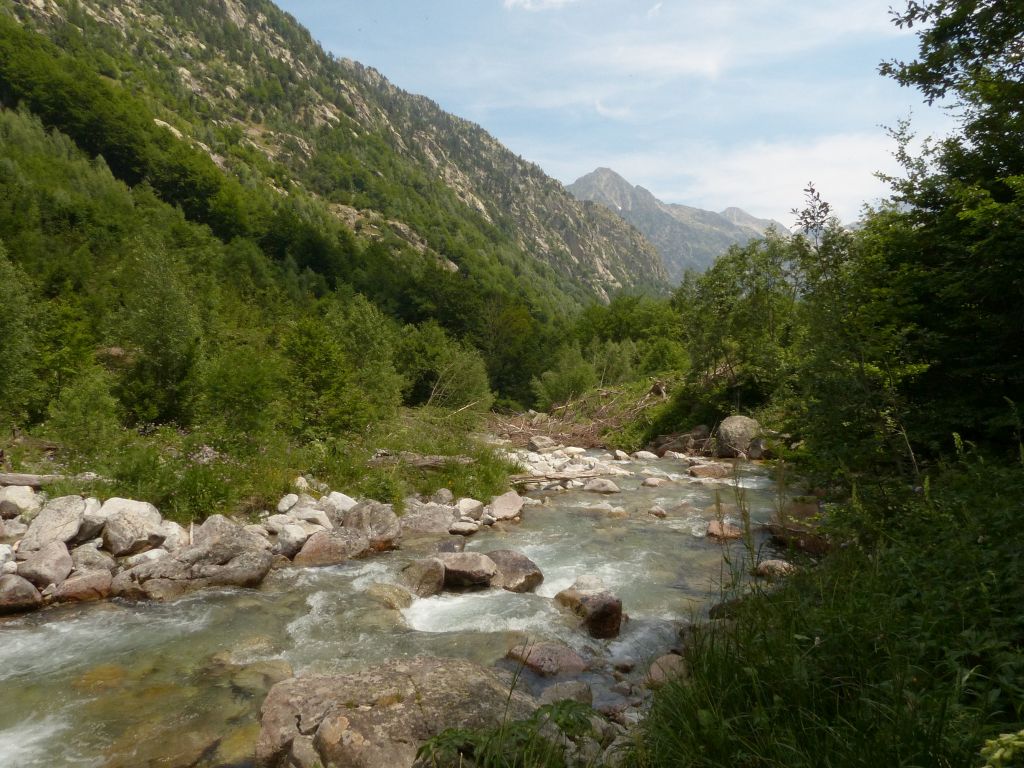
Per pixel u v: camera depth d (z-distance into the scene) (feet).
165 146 358.23
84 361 58.39
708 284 79.15
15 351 48.24
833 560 16.28
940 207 34.09
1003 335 28.14
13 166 220.23
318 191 552.41
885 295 23.35
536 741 10.53
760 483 50.11
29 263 133.80
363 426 50.08
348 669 18.79
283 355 50.93
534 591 27.17
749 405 73.56
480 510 39.47
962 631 10.29
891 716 8.57
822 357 21.79
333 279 264.93
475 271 477.77
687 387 80.53
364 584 26.53
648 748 10.18
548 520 39.75
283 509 34.14
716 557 31.19
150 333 49.26
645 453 67.72
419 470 45.52
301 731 13.75
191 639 20.74
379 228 512.22
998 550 12.19
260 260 234.58
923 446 25.18
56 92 323.57
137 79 501.97
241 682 17.74
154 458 32.96
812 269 22.40
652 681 15.52
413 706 13.83
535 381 130.11
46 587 23.58
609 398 97.91
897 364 22.74
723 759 9.11
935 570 12.60
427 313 206.08
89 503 28.50
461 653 20.06
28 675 18.10
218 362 48.26
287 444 41.93
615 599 22.40
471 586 27.07
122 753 14.28
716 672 11.19
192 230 229.04
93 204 220.23
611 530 37.09
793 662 10.46
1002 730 8.22
